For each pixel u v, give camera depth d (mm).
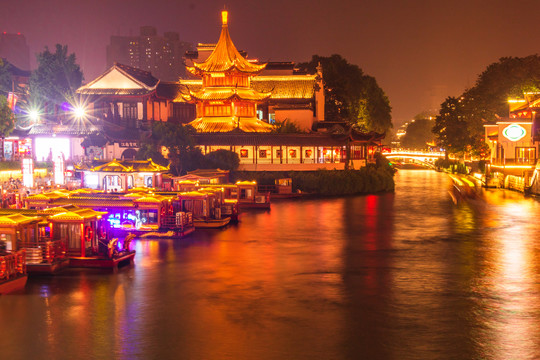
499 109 131625
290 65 145000
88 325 32938
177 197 64375
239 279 42812
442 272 44719
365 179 111688
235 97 117812
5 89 128000
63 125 111125
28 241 42656
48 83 136750
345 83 163125
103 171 76688
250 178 103312
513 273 44156
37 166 91875
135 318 34125
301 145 108250
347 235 61438
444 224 69062
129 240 48594
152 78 134500
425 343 30250
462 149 162375
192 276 43500
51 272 42344
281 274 44281
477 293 38812
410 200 96688
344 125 127500
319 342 30469
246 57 147875
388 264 47562
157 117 127562
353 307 36062
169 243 55812
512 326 32500
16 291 39031
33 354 29250
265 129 119500
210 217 67312
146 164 79688
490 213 78625
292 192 105375
